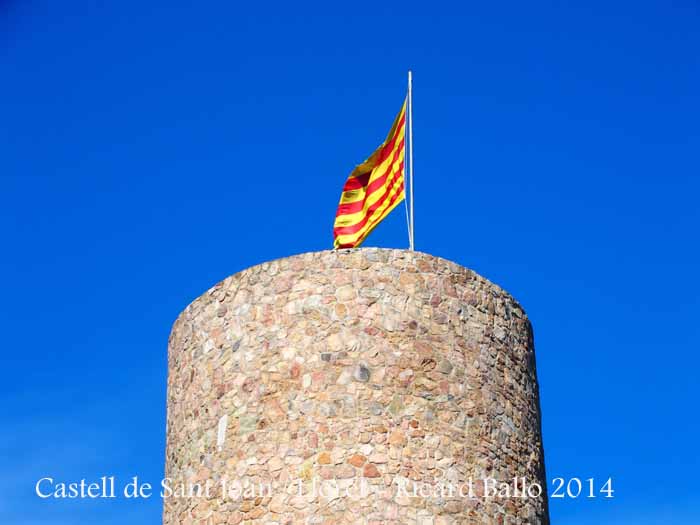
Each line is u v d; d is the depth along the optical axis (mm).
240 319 27609
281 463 26266
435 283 27469
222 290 28141
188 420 27938
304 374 26672
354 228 30734
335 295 27094
